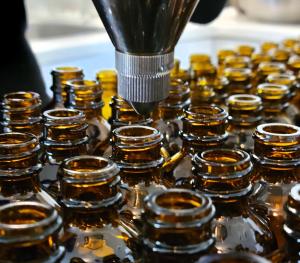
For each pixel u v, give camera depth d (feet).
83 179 0.72
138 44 0.78
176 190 0.64
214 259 0.52
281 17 3.30
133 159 0.83
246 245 0.78
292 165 0.85
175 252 0.62
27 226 0.59
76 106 1.14
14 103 1.04
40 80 1.58
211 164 0.75
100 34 3.06
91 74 2.57
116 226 0.78
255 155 0.87
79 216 0.77
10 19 1.54
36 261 0.60
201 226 0.61
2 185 0.83
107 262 0.76
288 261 0.73
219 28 3.29
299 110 1.45
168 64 0.81
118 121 1.03
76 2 3.48
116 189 0.75
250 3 3.39
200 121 0.95
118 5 0.76
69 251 0.76
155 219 0.62
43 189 0.88
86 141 0.97
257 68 1.66
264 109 1.26
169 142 1.12
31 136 0.84
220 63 1.75
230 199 0.76
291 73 1.62
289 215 0.71
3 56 1.53
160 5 0.75
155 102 0.81
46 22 3.34
